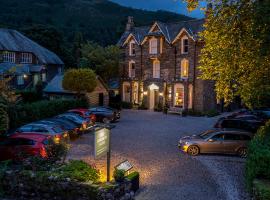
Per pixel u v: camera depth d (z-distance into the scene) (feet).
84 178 40.65
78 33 242.78
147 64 144.77
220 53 52.11
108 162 43.88
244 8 50.52
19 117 81.61
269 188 36.17
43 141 54.49
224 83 55.62
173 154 65.36
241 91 52.54
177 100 135.74
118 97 153.89
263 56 47.11
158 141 77.30
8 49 149.89
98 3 579.48
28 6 443.73
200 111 126.72
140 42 147.13
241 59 51.29
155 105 142.00
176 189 45.65
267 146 43.42
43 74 168.66
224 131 65.87
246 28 50.72
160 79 139.33
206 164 58.65
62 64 186.09
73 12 492.95
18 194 42.06
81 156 61.36
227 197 42.73
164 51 139.23
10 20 311.27
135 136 83.15
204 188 46.11
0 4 403.75
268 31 45.96
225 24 52.85
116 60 150.51
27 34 214.48
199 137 67.51
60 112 101.76
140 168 55.47
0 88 66.08
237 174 52.90
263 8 44.29
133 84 148.77
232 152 64.80
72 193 39.73
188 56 131.13
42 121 73.05
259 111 110.11
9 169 43.70
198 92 128.98
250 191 41.09
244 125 80.74
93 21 451.94
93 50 150.82
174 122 108.37
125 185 41.65
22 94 115.24
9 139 56.18
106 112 103.55
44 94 129.90
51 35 217.15
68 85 113.50
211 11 54.44
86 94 120.37
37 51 170.40
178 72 135.13
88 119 86.79
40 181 40.93
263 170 39.78
